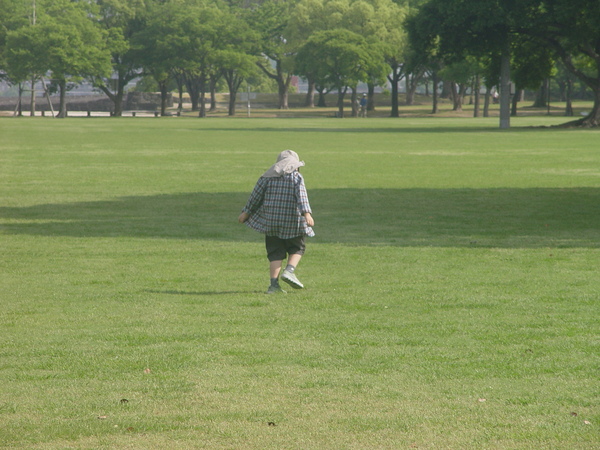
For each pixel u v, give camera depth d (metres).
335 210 30.59
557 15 98.50
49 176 44.09
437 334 12.68
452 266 19.19
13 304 15.12
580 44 109.06
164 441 8.33
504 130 106.75
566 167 49.94
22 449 8.14
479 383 10.20
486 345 12.00
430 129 111.38
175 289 16.64
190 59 194.38
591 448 8.11
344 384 10.16
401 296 15.67
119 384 10.21
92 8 191.62
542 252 21.17
